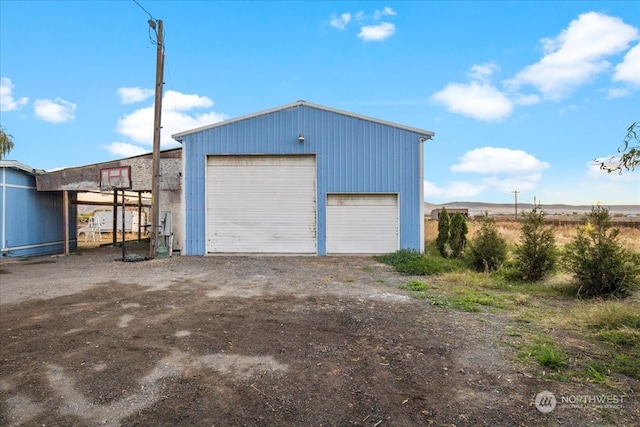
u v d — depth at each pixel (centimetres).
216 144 1260
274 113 1260
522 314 520
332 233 1259
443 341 407
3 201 1216
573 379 310
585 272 650
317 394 288
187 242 1256
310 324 471
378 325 468
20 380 312
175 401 277
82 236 2142
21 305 568
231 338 416
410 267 930
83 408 268
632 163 303
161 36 1166
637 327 433
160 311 532
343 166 1254
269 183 1265
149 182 1292
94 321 483
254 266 1007
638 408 265
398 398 282
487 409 265
